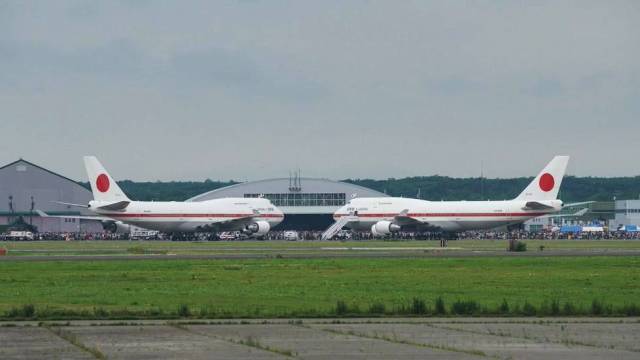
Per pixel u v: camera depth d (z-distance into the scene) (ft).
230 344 208.44
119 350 199.72
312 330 233.55
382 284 377.91
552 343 209.97
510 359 186.50
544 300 310.04
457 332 229.86
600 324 247.09
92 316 261.85
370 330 233.55
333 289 355.15
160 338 218.59
